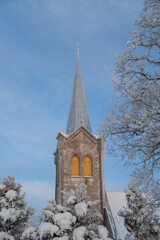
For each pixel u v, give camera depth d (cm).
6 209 1648
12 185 1898
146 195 1195
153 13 1069
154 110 1060
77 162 3303
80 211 1252
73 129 3616
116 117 1209
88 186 3166
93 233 1205
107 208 3109
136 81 1170
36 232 1293
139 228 1352
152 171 1117
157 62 1140
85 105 3947
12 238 1493
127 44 1128
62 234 1179
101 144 3381
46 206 1366
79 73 4281
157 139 1048
